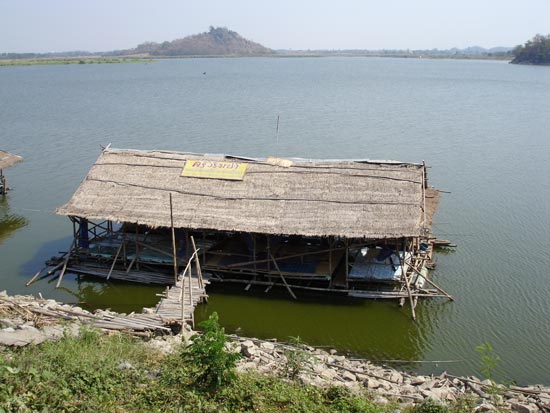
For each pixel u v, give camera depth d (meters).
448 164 55.06
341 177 31.06
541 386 21.64
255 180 31.80
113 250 33.50
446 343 25.66
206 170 32.78
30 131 73.50
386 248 30.94
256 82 155.12
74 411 15.07
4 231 39.47
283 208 30.06
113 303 29.80
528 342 25.48
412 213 28.58
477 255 34.50
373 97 113.44
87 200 32.47
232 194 31.27
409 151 60.44
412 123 78.88
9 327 20.78
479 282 31.12
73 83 156.00
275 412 16.19
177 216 30.61
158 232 35.00
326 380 19.83
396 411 16.98
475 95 118.12
